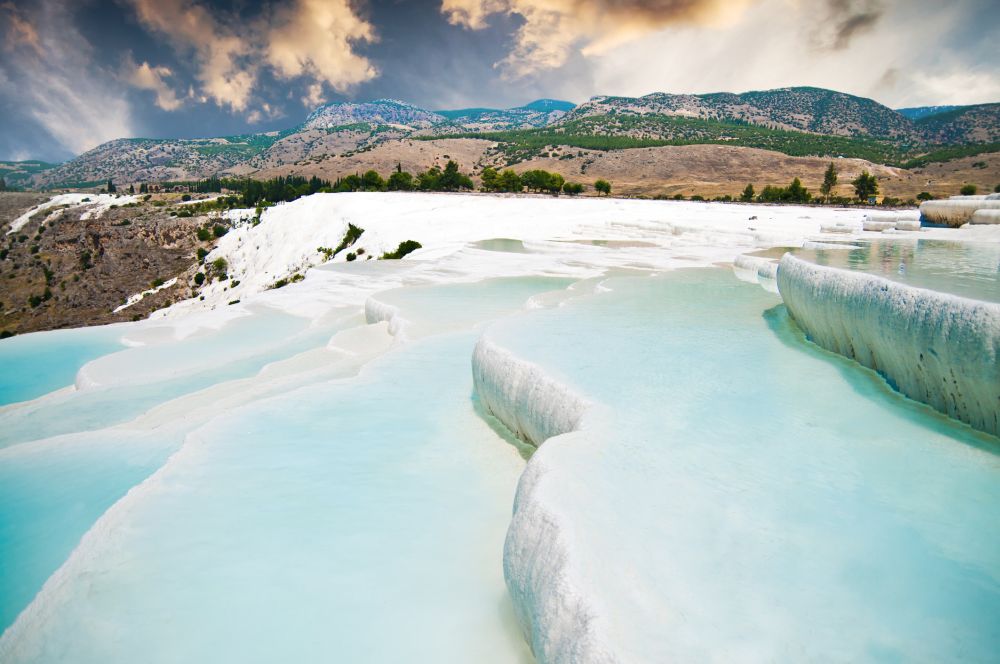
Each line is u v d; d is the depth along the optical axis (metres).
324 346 17.02
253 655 5.52
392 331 16.56
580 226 40.53
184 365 17.55
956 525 5.27
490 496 7.86
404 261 32.97
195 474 8.59
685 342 10.48
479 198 56.66
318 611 5.98
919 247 14.55
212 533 7.23
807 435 6.86
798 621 4.20
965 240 17.23
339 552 6.84
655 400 7.79
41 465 10.12
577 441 6.68
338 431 9.80
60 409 13.75
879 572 4.71
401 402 10.88
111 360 17.95
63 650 5.75
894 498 5.66
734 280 17.91
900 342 7.70
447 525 7.27
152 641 5.73
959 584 4.59
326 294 25.06
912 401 7.73
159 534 7.27
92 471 9.89
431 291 21.02
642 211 48.31
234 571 6.60
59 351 21.69
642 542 4.95
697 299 14.59
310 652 5.51
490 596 6.12
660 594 4.39
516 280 23.55
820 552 4.92
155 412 12.54
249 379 14.34
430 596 6.14
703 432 6.93
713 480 5.93
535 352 9.68
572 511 5.30
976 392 6.64
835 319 9.48
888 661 3.90
